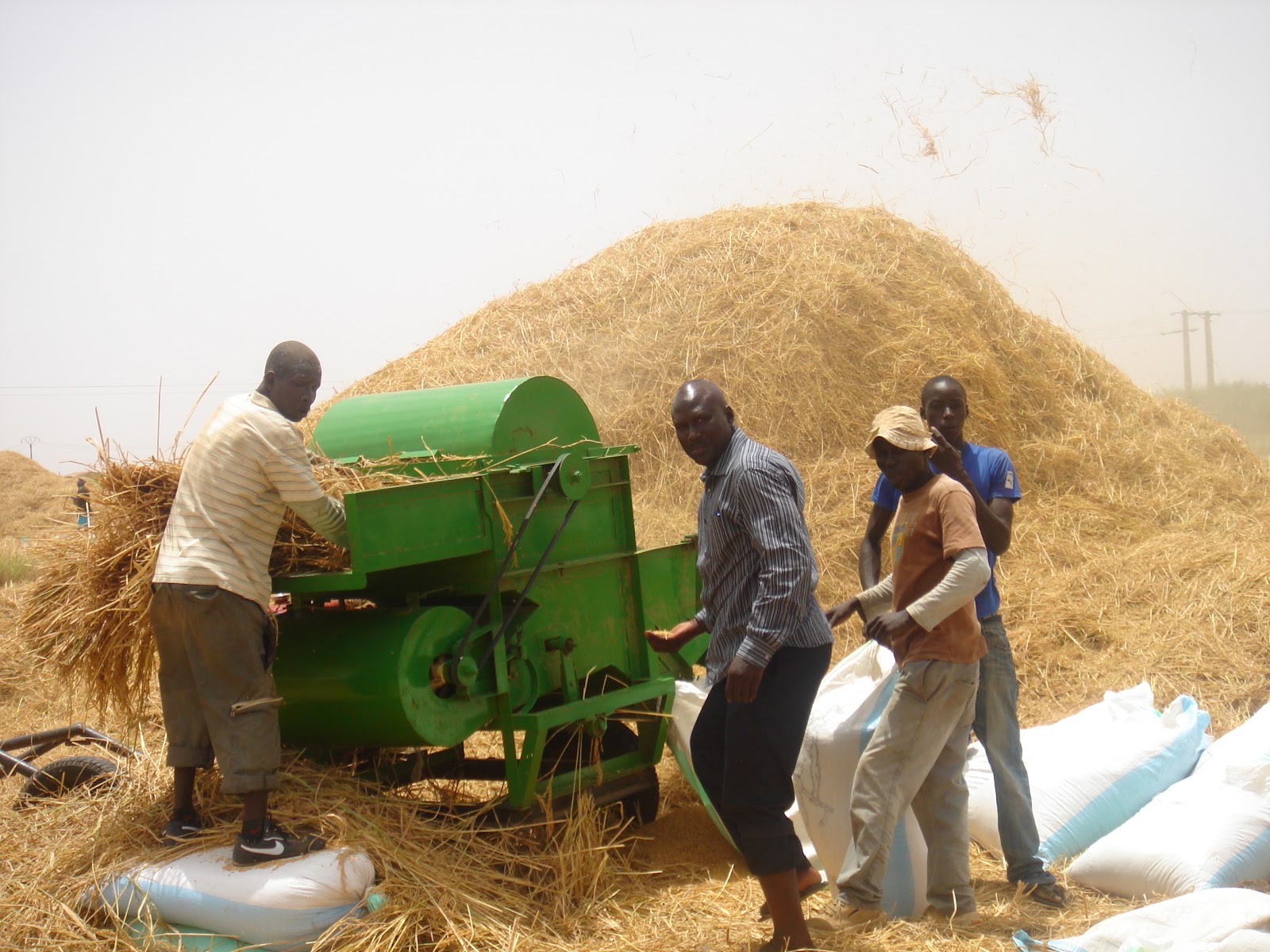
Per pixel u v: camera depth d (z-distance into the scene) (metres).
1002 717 4.38
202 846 4.04
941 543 4.07
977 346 9.91
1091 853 4.41
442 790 5.04
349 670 4.29
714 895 4.41
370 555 4.10
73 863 4.13
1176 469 9.67
